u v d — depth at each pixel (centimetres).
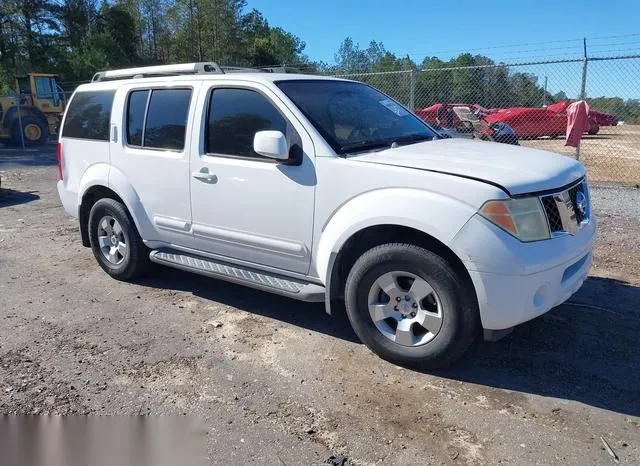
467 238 340
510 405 340
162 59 5450
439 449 300
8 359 405
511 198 342
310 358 402
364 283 387
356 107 467
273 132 397
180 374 381
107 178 547
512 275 337
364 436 312
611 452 295
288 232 423
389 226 375
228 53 5456
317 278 420
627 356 399
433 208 351
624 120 1355
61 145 611
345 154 403
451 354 364
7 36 4834
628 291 518
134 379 375
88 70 3947
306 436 312
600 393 352
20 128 2027
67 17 4950
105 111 559
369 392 356
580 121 1038
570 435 310
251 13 5644
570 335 430
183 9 5341
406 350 378
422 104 1467
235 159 449
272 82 441
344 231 385
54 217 891
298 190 411
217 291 541
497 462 289
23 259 657
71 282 573
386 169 374
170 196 498
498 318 345
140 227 530
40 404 346
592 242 399
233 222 455
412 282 374
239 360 400
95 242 583
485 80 1436
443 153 405
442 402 345
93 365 395
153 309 497
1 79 4241
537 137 1898
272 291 434
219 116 464
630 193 982
